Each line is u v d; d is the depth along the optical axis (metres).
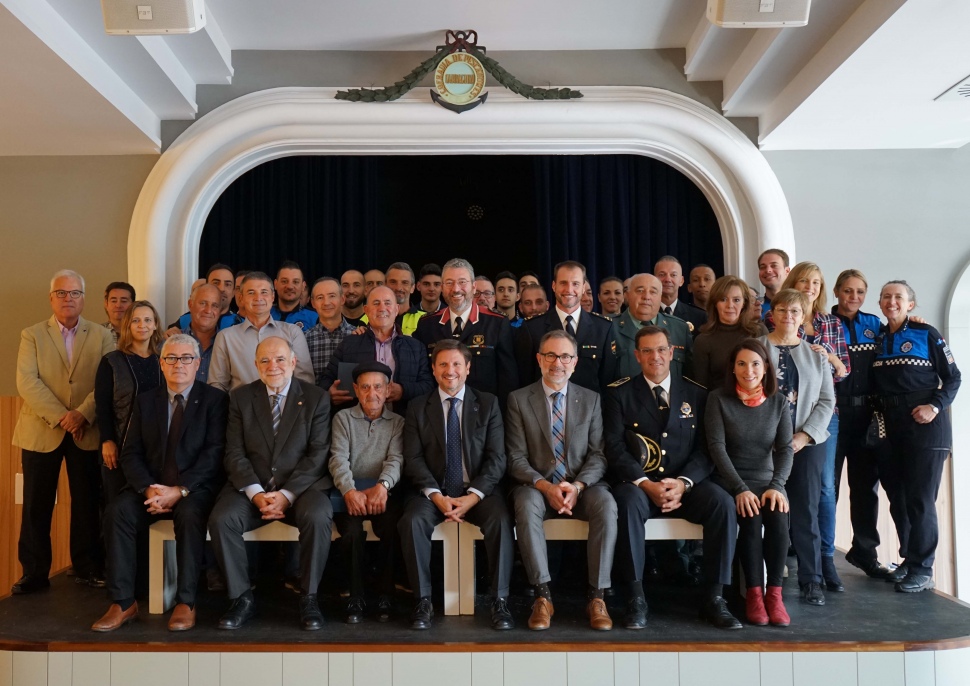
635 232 5.66
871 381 3.67
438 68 4.41
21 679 2.83
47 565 3.61
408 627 3.00
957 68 3.63
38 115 4.09
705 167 4.77
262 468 3.18
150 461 3.21
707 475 3.23
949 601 3.31
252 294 3.58
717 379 3.52
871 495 3.70
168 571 3.23
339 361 3.59
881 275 4.77
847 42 3.52
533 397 3.34
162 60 3.98
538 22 4.26
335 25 4.26
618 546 3.10
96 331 3.79
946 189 4.79
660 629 2.96
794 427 3.32
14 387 4.63
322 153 4.78
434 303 4.59
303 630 2.96
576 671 2.80
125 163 4.67
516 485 3.26
